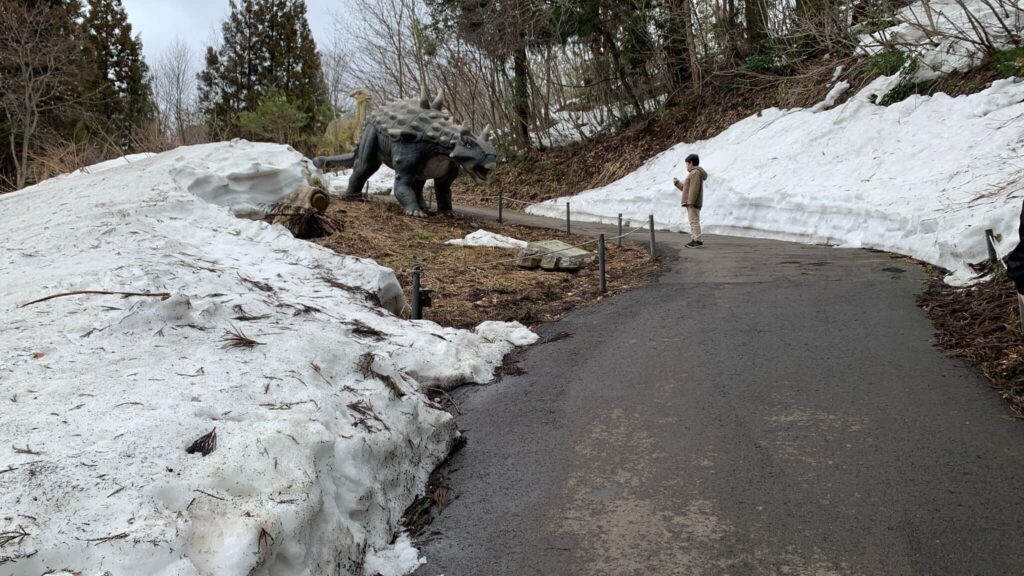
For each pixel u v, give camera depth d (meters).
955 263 8.71
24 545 2.17
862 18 19.05
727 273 10.42
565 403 5.28
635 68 26.61
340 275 7.31
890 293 8.13
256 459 2.93
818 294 8.42
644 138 25.23
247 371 3.88
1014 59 14.62
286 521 2.67
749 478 3.85
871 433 4.34
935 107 15.43
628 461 4.19
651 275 10.73
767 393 5.17
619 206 21.00
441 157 17.67
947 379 5.20
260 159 13.02
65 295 4.91
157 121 22.52
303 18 52.31
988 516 3.30
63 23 26.53
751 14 23.19
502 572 3.13
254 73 51.34
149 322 4.52
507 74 29.78
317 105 51.41
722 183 17.58
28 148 23.72
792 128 18.69
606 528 3.44
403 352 5.62
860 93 17.62
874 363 5.68
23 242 7.11
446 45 30.38
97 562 2.21
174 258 6.37
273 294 6.01
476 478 4.10
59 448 2.76
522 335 7.29
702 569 3.04
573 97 30.83
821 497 3.59
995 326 6.10
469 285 9.92
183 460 2.86
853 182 14.56
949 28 16.91
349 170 36.56
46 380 3.56
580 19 24.09
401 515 3.63
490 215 22.52
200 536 2.51
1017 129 12.58
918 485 3.65
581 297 9.42
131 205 8.38
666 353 6.41
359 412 3.84
